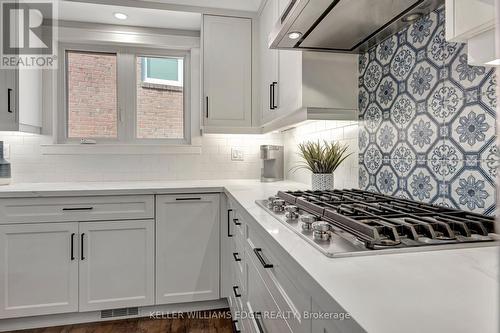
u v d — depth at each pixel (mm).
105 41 2578
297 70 1669
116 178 2611
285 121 1993
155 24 2594
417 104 1294
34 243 1958
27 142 2461
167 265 2145
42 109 2477
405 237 812
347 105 1688
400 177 1399
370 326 413
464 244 760
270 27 2145
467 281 559
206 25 2428
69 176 2533
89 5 2285
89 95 2654
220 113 2455
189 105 2791
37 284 1965
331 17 1261
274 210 1222
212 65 2439
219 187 2203
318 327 592
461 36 758
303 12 1212
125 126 2693
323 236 803
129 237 2086
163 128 2783
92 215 2027
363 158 1685
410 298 493
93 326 2035
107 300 2061
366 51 1636
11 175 2412
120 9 2348
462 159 1079
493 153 961
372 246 738
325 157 1831
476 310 452
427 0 1125
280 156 2643
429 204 1183
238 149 2807
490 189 973
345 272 607
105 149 2584
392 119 1449
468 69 1053
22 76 2186
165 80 2793
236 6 2420
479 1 700
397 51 1406
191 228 2176
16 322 1989
